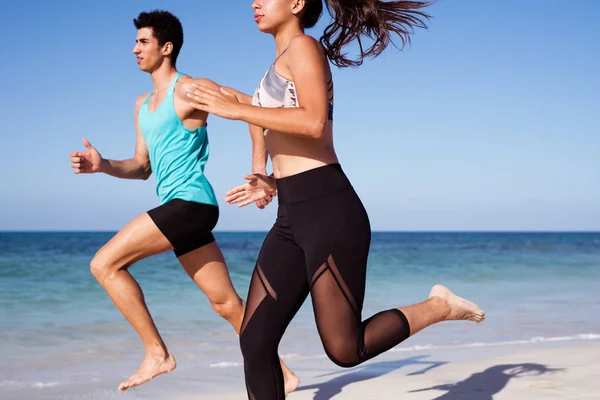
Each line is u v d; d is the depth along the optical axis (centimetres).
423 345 575
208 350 550
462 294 1016
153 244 323
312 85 228
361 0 263
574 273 1529
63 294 952
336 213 238
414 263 1969
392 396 386
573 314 789
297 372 464
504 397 374
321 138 245
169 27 346
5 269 1452
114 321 704
